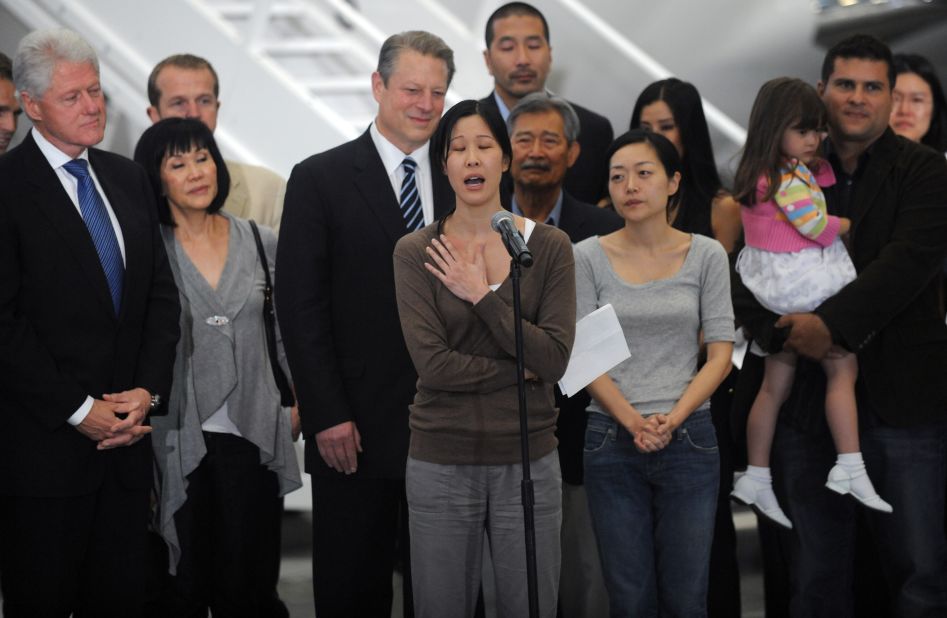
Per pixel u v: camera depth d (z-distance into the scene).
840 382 7.61
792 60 13.80
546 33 10.05
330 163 7.37
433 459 6.18
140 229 6.91
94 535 6.80
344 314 7.29
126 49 11.67
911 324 7.69
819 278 7.54
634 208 7.24
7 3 11.27
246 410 7.67
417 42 7.27
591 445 7.20
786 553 8.06
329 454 7.16
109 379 6.72
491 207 6.26
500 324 5.95
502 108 10.10
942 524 7.67
